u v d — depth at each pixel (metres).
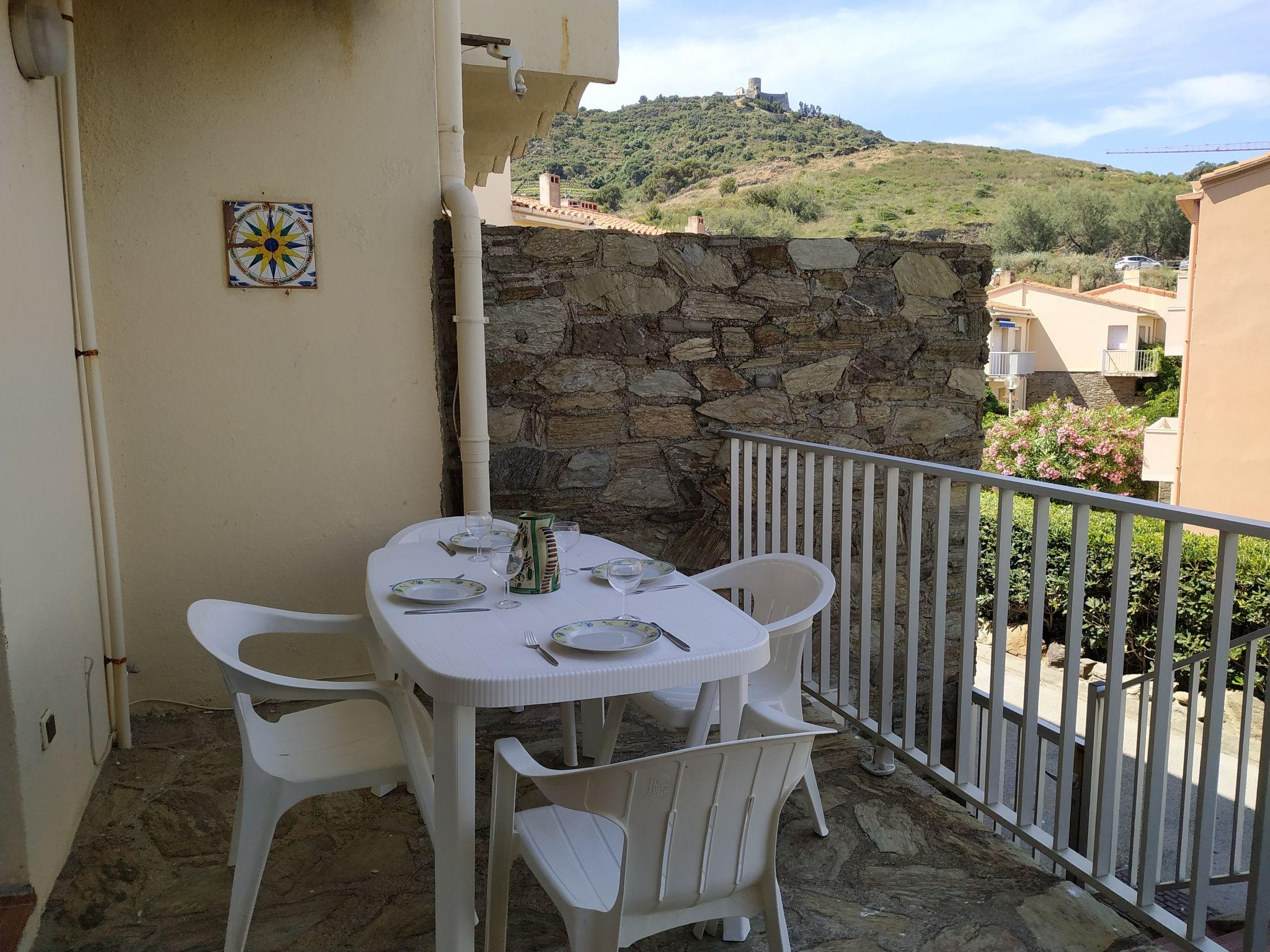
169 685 3.28
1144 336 24.81
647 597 2.12
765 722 1.72
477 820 2.46
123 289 3.08
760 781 1.47
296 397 3.30
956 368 4.23
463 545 2.62
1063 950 1.90
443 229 3.37
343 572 3.42
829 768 2.77
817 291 3.96
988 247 4.18
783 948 1.55
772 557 2.55
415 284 3.38
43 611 2.27
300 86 3.18
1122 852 4.28
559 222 10.67
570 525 2.39
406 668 1.74
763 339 3.91
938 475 2.45
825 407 4.05
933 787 2.65
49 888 2.14
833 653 4.27
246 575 3.32
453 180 3.38
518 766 1.53
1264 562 7.27
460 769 1.68
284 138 3.18
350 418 3.37
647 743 2.99
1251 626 7.33
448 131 3.35
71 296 2.83
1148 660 7.90
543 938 1.96
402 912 2.07
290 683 1.84
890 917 2.01
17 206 2.25
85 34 2.96
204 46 3.07
